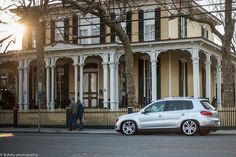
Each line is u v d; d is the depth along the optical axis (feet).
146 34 122.21
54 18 127.85
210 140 58.54
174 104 73.82
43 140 60.64
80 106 90.68
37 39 101.96
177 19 123.95
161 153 44.16
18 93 132.87
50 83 123.75
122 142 56.29
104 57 115.55
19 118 103.81
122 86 122.72
